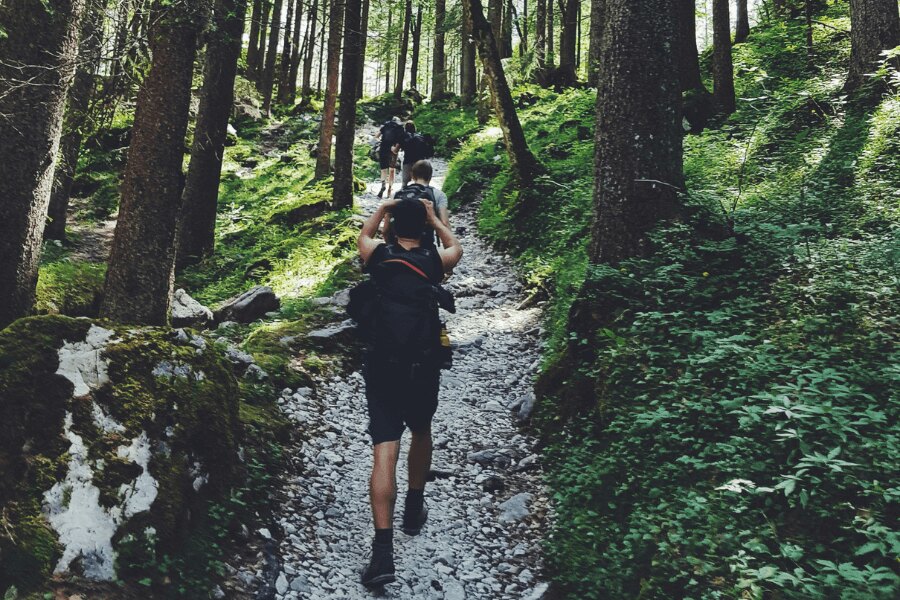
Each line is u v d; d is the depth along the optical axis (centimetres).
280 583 362
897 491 338
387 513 367
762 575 322
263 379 585
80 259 1533
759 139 1180
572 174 1403
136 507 327
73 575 288
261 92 3616
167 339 409
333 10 1911
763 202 842
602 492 463
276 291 1198
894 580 301
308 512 440
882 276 570
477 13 1412
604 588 388
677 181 661
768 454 412
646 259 639
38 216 629
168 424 371
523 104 2489
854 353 481
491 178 1723
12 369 327
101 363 362
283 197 2031
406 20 3525
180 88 648
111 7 646
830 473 370
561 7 2866
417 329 374
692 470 434
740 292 599
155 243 649
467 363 796
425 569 411
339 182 1705
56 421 325
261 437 487
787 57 1706
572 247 1063
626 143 652
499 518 485
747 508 382
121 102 726
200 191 1452
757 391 461
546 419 605
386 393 376
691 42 1560
